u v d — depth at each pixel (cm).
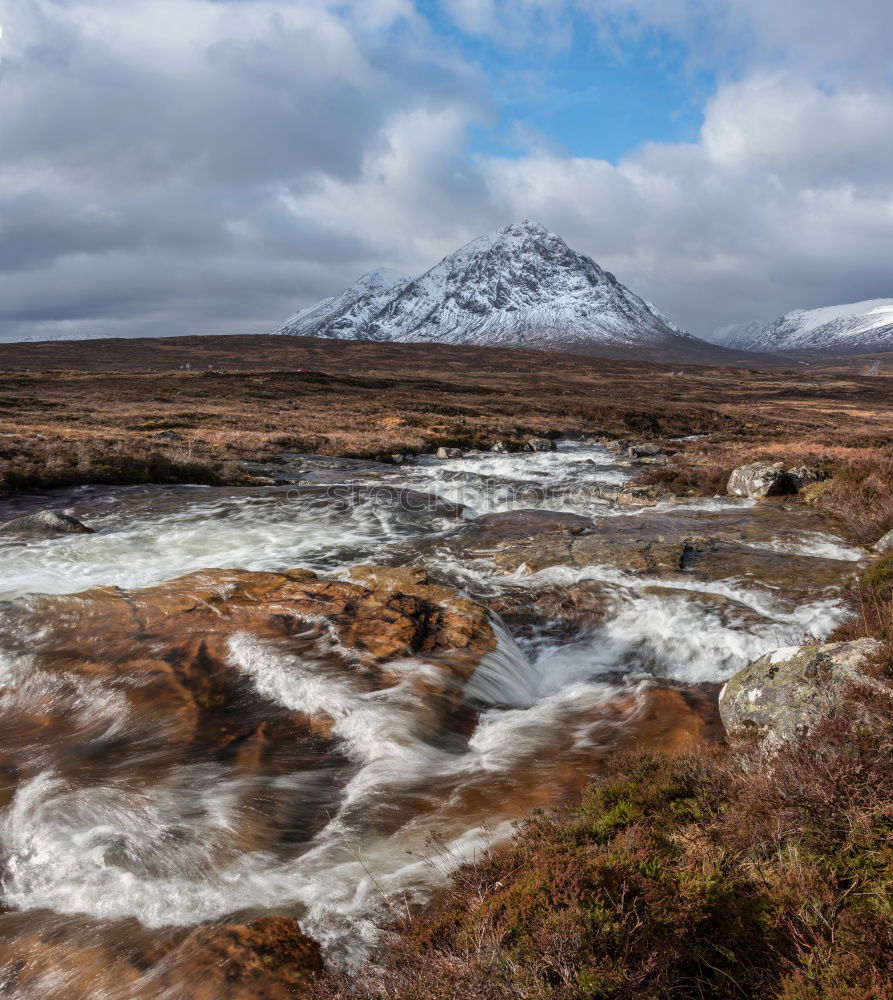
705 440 4253
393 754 546
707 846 379
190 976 318
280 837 441
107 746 555
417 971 302
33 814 460
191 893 385
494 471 2923
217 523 1612
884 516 1423
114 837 435
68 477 2062
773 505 1850
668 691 684
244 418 4469
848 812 363
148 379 7794
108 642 749
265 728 589
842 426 5959
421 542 1429
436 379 10888
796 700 493
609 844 381
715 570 1152
